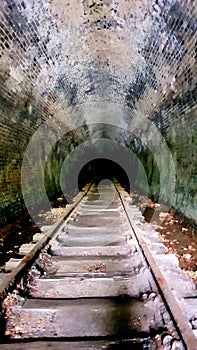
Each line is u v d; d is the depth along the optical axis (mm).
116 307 3178
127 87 10422
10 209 8125
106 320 2941
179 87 6812
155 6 5195
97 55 8406
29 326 2859
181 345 2373
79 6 5848
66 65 8125
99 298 3404
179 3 4578
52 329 2809
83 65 8812
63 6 5570
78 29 6730
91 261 4582
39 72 7203
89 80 10438
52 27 5996
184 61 5801
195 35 4844
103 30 6988
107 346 2525
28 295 3494
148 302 3205
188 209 7711
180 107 7551
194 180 7348
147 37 6355
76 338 2686
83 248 5137
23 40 5613
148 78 8156
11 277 3443
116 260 4625
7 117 7234
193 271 4613
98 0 5699
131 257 4773
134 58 7770
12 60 5816
